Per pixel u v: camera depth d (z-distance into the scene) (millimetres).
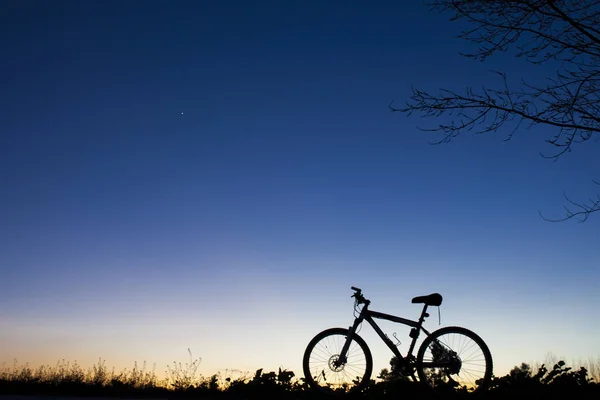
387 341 7168
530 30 6590
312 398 7102
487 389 6809
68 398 8938
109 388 9766
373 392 6828
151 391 9586
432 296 7125
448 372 6922
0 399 8625
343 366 7191
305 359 7258
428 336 7070
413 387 6863
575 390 6512
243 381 8570
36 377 10102
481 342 6992
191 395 8867
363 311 7312
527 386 6680
